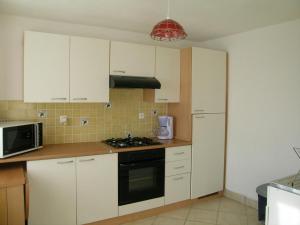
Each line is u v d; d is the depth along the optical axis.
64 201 2.66
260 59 3.29
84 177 2.75
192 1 2.39
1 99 2.85
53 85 2.78
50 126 3.11
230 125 3.71
